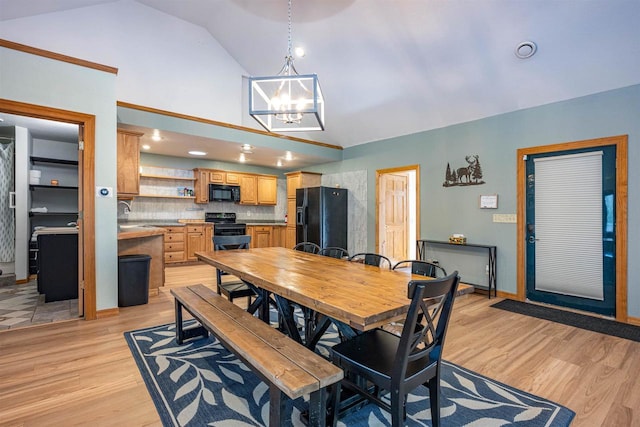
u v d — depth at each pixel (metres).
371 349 1.58
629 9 2.56
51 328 2.79
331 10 3.55
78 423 1.56
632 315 3.10
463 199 4.44
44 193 5.36
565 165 3.54
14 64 2.59
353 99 4.92
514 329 2.91
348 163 6.28
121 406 1.70
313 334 1.97
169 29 4.41
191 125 4.59
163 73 4.51
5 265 4.58
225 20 4.31
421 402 1.82
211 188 6.49
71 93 2.85
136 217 5.96
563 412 1.69
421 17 3.26
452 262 4.58
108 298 3.11
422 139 4.95
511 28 3.06
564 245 3.57
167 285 4.41
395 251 6.15
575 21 2.79
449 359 2.31
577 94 3.40
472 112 4.24
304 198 6.28
